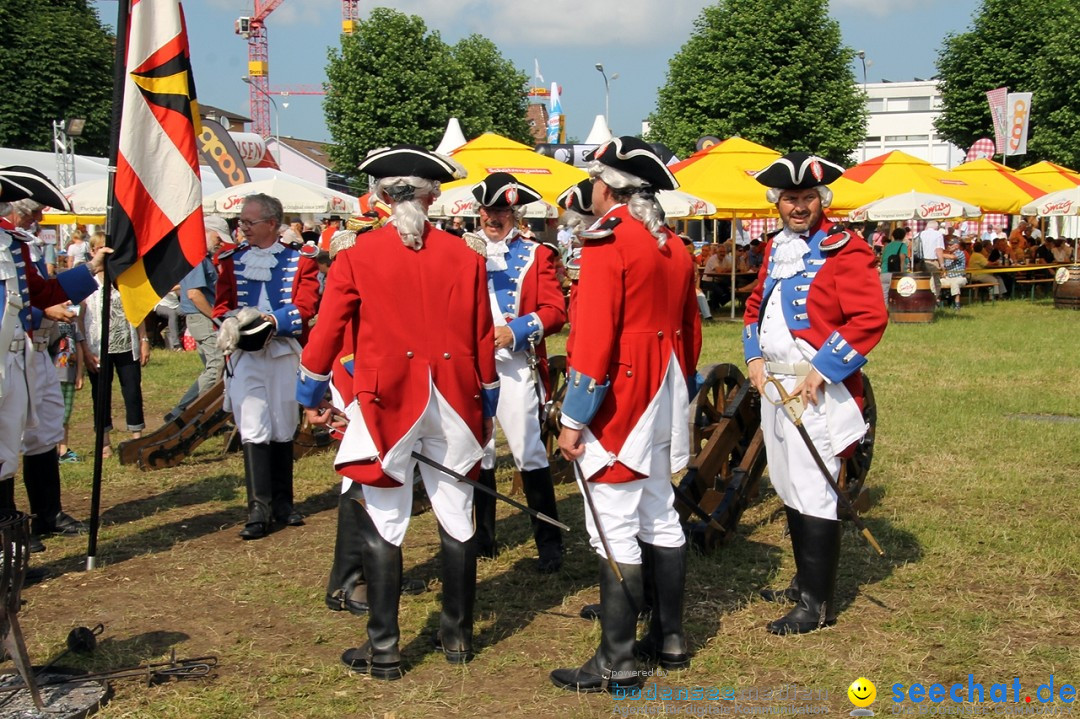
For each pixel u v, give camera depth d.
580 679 3.76
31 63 27.59
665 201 14.91
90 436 8.70
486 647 4.16
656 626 3.98
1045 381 10.73
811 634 4.23
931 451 7.46
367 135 34.88
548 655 4.09
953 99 37.22
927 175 19.67
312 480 7.02
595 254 3.63
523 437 5.12
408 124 34.84
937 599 4.59
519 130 44.38
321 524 5.99
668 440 3.84
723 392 6.13
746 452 5.78
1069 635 4.18
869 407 5.87
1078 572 4.93
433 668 3.98
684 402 3.85
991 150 30.69
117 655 4.11
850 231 4.23
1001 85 35.81
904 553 5.23
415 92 35.19
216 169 16.06
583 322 3.61
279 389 5.78
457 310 3.82
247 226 5.83
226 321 5.39
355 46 35.09
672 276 3.75
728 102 32.28
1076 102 30.84
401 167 3.80
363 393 3.73
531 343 5.13
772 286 4.33
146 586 4.94
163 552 5.46
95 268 5.13
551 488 5.18
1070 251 23.77
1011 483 6.57
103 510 6.30
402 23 35.28
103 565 5.24
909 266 19.34
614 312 3.61
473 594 4.04
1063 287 19.67
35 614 4.58
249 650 4.17
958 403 9.38
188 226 5.19
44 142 27.73
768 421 4.35
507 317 5.26
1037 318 17.88
